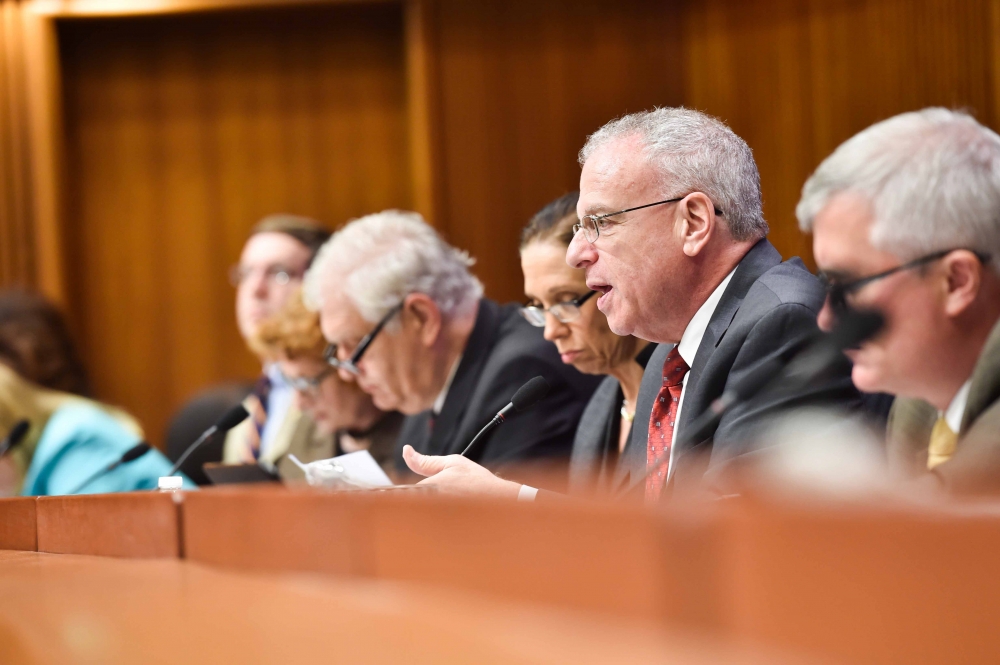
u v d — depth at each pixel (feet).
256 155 32.27
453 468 11.64
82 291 31.91
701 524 4.37
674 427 12.09
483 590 5.27
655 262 11.83
